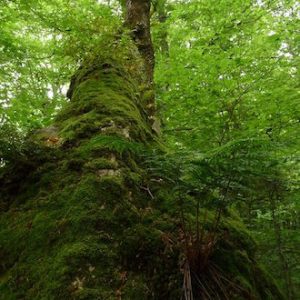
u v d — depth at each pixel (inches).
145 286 103.6
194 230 118.6
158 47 376.8
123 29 222.7
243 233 133.6
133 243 110.0
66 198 118.0
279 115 259.1
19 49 319.6
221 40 316.2
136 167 135.8
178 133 292.2
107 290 98.0
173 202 127.4
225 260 114.4
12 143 129.0
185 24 359.9
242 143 104.0
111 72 186.9
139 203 124.0
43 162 135.2
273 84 271.1
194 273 104.9
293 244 215.9
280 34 285.0
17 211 124.4
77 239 106.0
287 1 321.7
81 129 142.6
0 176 135.3
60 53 259.1
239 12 325.4
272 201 200.4
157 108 299.7
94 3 339.3
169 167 113.3
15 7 309.6
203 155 108.2
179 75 276.7
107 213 112.8
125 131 144.2
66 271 97.7
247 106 273.7
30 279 101.9
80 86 179.8
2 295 102.3
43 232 111.6
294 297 197.0
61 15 294.0
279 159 118.0
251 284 116.6
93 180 119.5
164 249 111.0
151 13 346.6
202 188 113.8
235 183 112.1
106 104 156.9
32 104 346.9
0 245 115.8
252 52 284.2
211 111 278.2
